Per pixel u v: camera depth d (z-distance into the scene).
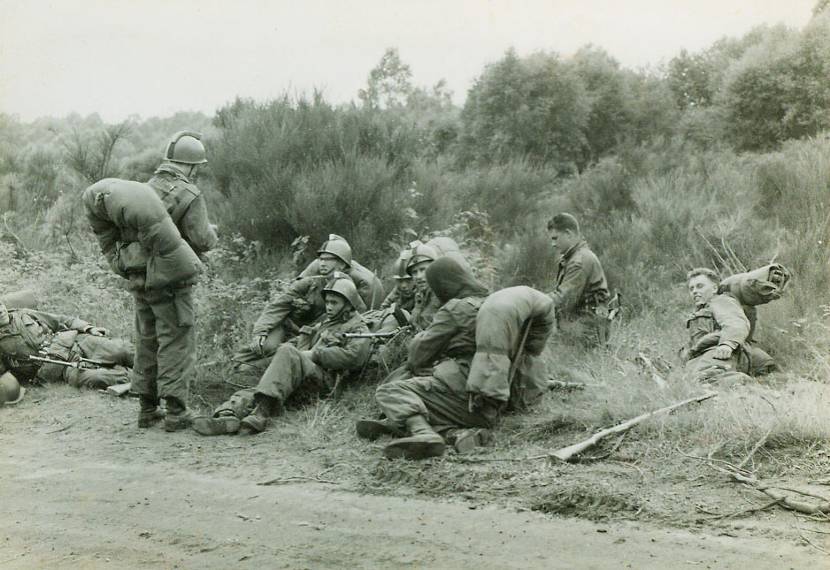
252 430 6.27
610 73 14.57
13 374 7.86
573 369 6.99
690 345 6.69
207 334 8.29
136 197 6.13
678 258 9.46
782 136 12.23
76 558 4.03
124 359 7.97
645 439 5.25
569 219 7.83
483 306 5.67
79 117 13.36
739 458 4.89
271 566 3.85
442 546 4.01
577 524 4.24
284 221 10.24
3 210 12.30
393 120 12.11
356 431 6.00
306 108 11.48
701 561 3.71
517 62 14.52
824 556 3.71
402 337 7.06
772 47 12.74
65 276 9.89
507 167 12.96
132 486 5.14
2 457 5.86
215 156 11.38
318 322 7.52
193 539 4.23
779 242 8.52
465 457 5.32
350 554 3.96
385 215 10.02
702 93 15.20
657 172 11.77
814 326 7.02
